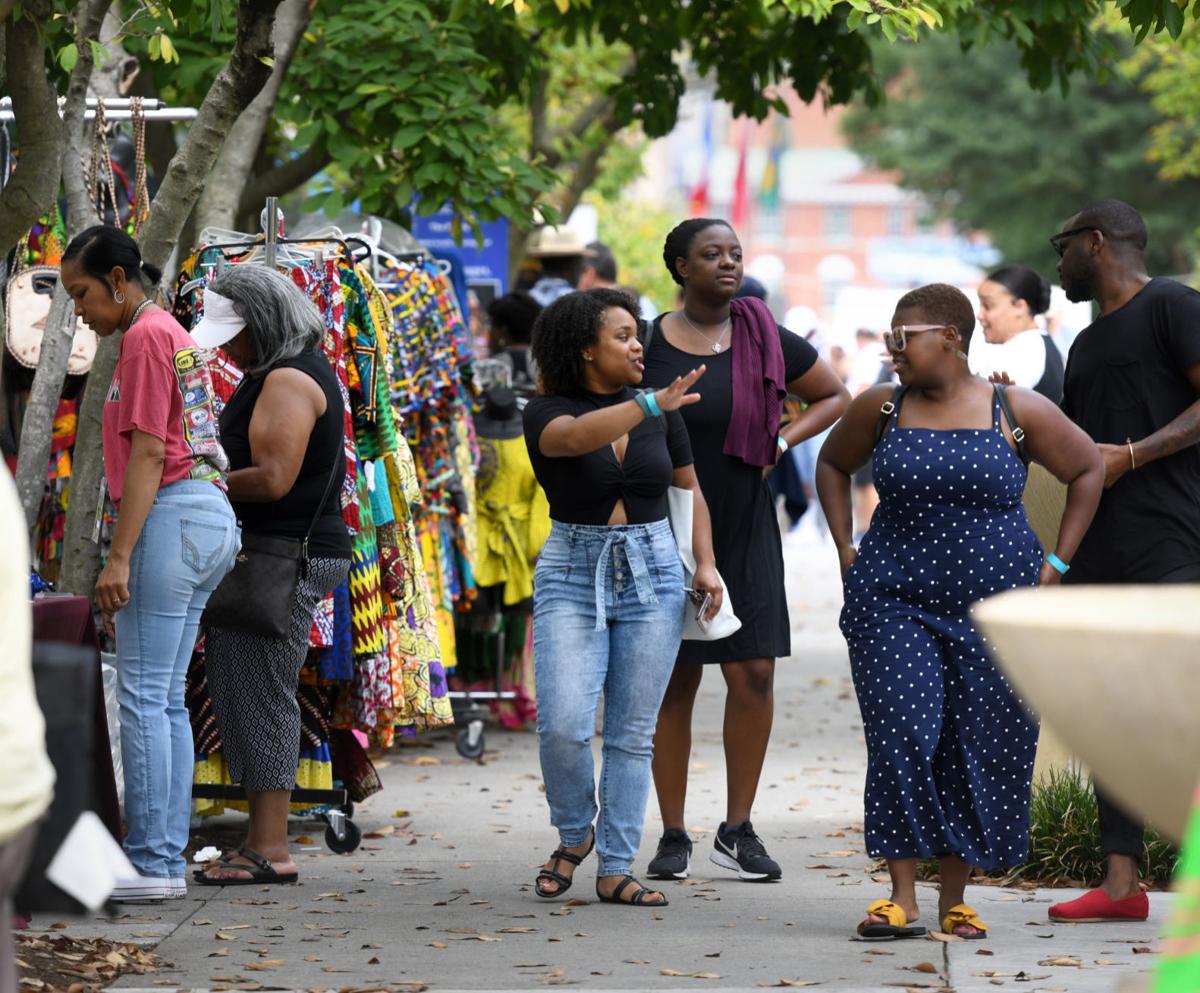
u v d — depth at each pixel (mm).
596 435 19766
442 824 25969
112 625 21797
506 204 35344
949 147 148500
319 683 24234
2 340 20734
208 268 24844
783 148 178125
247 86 21453
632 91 42656
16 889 9766
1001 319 28156
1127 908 19578
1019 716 18594
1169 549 19891
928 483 18562
